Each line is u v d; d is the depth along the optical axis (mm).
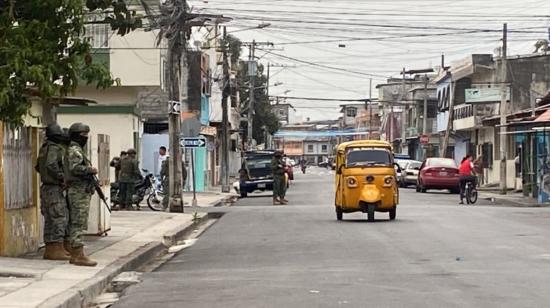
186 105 52438
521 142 43938
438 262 15000
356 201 24281
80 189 14578
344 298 11180
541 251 16703
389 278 13016
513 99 56375
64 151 14695
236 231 22844
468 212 28594
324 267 14578
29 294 11219
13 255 15055
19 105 10711
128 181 29000
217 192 48406
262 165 44625
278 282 12812
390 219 25125
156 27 28703
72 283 12336
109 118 38625
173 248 19625
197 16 28828
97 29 37250
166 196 30266
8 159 14742
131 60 37500
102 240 19125
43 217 15867
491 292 11555
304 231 21891
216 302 11133
